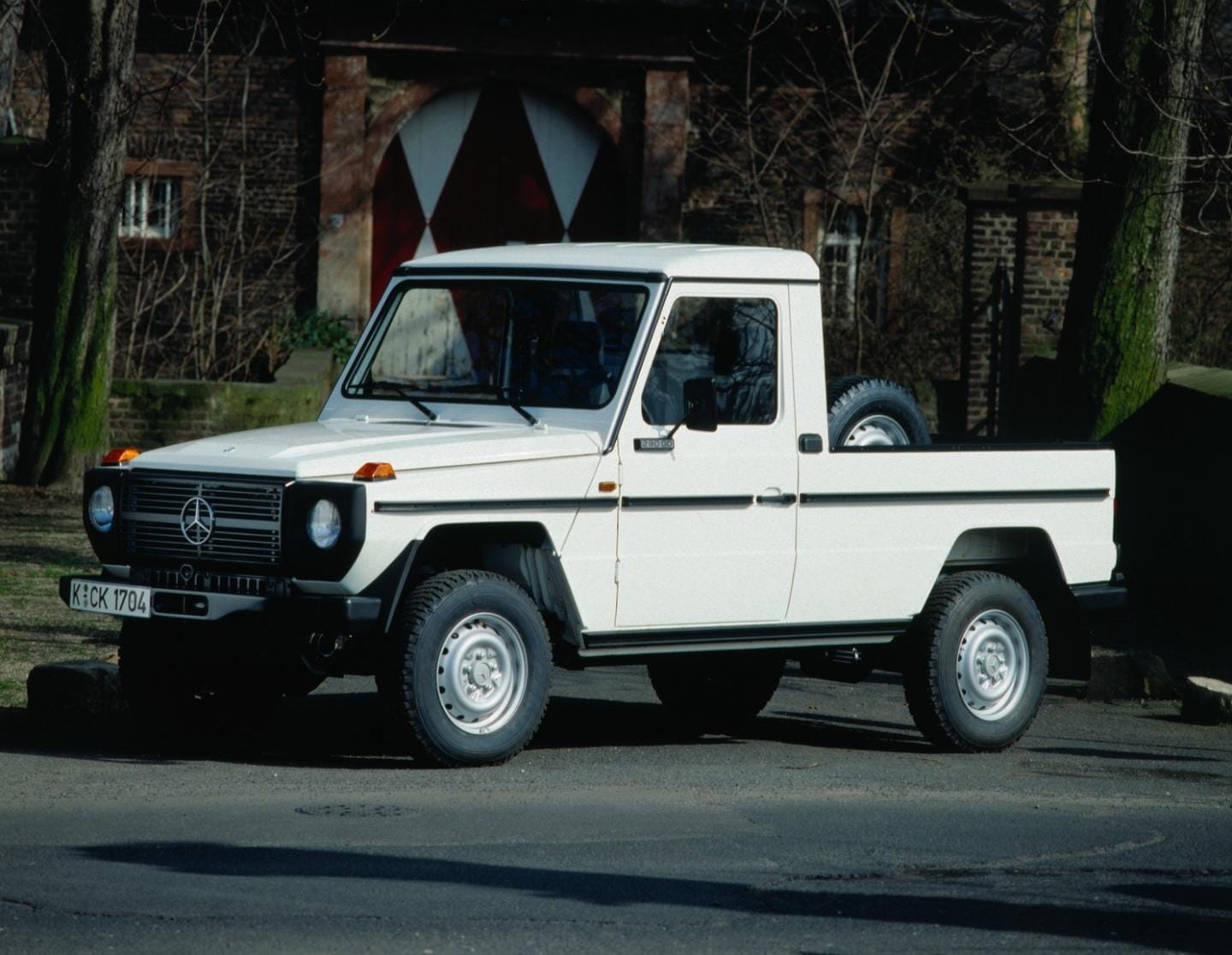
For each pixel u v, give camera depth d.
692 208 43.47
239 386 31.75
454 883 9.55
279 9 39.44
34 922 8.55
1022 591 15.27
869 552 14.46
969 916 9.34
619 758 13.89
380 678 12.60
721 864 10.25
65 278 29.58
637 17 42.69
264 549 12.38
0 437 30.12
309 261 42.69
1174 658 20.92
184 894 9.13
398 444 12.72
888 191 42.75
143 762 12.94
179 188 42.34
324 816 11.09
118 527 12.98
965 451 14.96
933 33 39.84
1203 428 23.83
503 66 42.72
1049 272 29.55
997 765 14.47
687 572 13.57
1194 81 24.89
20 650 17.39
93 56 29.22
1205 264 34.66
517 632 12.88
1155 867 10.69
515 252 14.28
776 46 42.88
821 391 14.23
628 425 13.25
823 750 14.98
